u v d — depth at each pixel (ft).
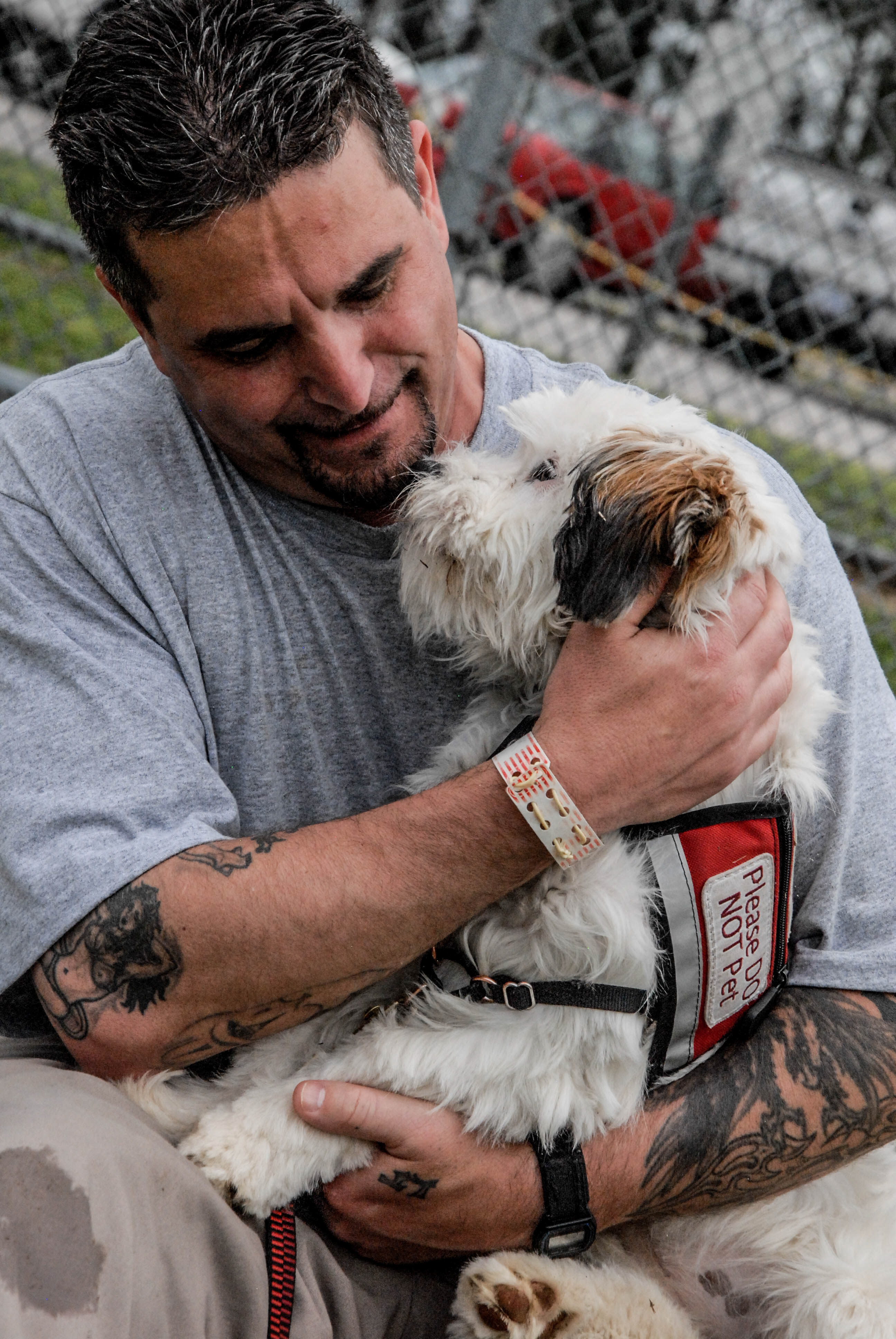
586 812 5.55
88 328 17.65
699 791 5.79
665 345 15.11
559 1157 5.92
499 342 7.55
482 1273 5.83
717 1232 6.92
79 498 6.08
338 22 5.34
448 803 5.63
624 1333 6.10
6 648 5.99
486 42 11.45
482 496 6.31
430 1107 6.01
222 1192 5.95
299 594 6.29
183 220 5.05
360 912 5.54
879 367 13.97
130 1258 4.75
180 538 6.11
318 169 5.11
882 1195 6.99
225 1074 6.69
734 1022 6.40
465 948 6.56
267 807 6.36
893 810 6.63
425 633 6.60
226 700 6.23
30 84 15.81
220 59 4.99
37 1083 5.35
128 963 5.50
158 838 5.61
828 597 6.86
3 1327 4.31
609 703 5.55
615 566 5.49
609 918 6.05
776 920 6.20
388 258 5.47
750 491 5.99
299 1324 5.43
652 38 14.01
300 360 5.52
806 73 12.95
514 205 12.67
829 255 13.56
